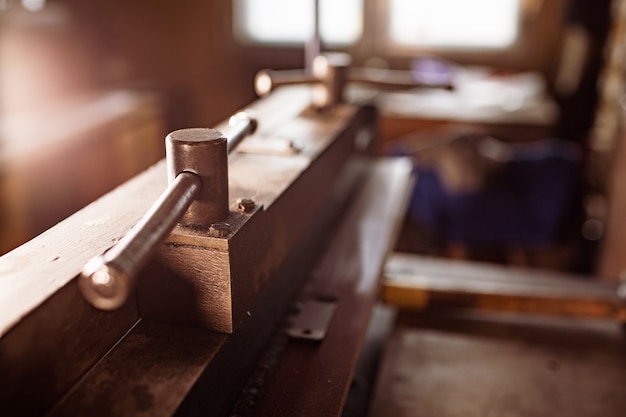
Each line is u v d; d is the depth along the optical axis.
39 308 0.32
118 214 0.45
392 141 2.15
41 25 1.58
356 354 0.52
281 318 0.57
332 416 0.45
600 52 2.19
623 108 1.65
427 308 0.85
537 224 1.74
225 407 0.44
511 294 0.81
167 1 2.46
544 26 2.35
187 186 0.38
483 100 2.22
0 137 1.40
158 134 1.96
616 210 1.59
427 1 2.41
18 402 0.32
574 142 2.30
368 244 0.73
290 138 0.67
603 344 0.80
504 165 1.74
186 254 0.41
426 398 0.69
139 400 0.36
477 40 2.43
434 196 1.75
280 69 2.55
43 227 1.42
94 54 1.84
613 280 0.91
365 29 2.48
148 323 0.43
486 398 0.69
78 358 0.37
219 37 2.51
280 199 0.50
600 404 0.68
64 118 1.58
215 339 0.42
